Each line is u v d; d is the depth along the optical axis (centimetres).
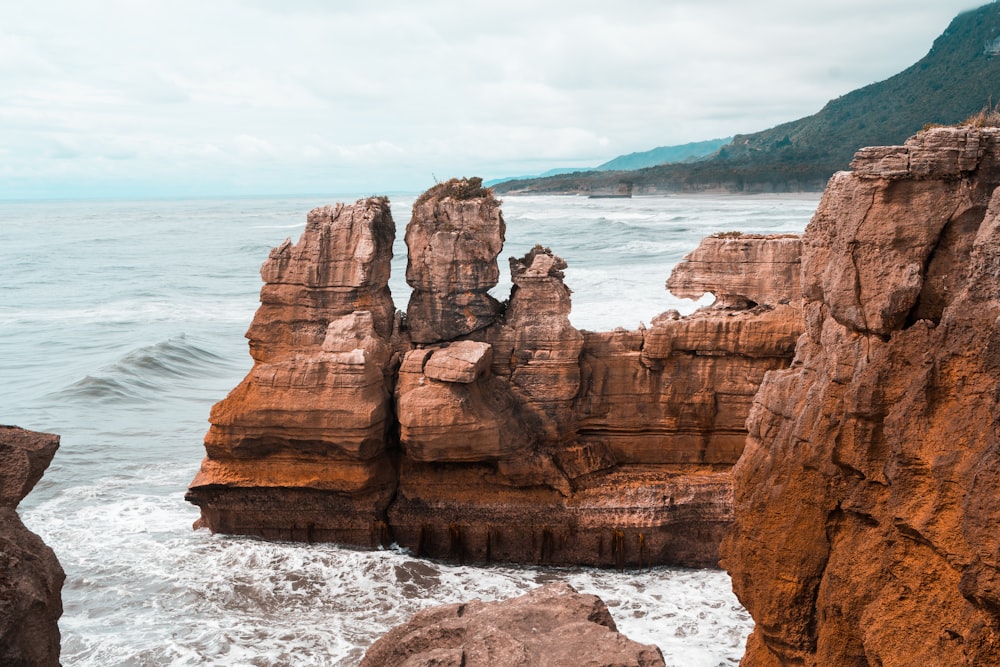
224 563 2234
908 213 1409
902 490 1225
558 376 2427
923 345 1302
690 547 2292
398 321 2544
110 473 2909
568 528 2288
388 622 1981
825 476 1398
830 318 1491
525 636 1033
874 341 1404
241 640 1883
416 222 2511
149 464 3003
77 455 3080
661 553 2286
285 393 2283
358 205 2514
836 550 1370
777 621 1455
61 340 5319
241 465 2358
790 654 1453
